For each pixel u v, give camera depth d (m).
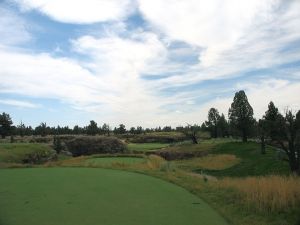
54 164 24.77
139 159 32.34
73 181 17.03
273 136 33.53
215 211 12.07
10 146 39.34
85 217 10.73
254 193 13.18
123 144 53.78
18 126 94.19
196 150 62.75
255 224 10.86
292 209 11.72
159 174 19.77
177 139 99.50
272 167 40.75
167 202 13.13
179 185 16.70
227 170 45.50
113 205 12.36
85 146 50.62
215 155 57.19
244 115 66.75
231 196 13.84
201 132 94.00
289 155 32.22
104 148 51.12
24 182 16.56
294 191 12.81
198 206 12.66
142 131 131.00
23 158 35.81
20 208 11.56
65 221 10.23
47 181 16.95
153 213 11.52
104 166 23.30
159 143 94.75
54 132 104.19
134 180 17.86
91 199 13.18
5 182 16.56
